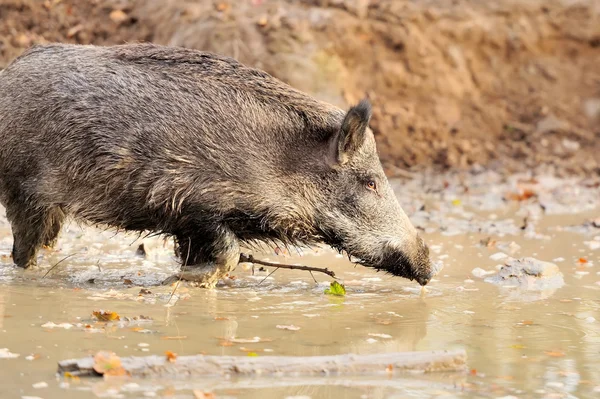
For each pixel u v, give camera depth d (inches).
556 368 345.4
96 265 526.3
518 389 317.1
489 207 795.4
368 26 975.0
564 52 1067.9
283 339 371.9
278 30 925.8
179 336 367.2
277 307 433.7
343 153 469.4
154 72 469.4
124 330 373.4
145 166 458.0
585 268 559.2
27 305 412.5
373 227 485.4
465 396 306.7
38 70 475.2
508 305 453.7
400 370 330.3
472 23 1027.3
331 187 478.0
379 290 486.6
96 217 473.7
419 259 489.7
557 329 406.9
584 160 959.6
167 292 453.7
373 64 967.6
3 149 478.9
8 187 487.8
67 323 379.6
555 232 689.0
